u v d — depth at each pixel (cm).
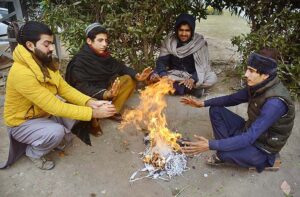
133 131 332
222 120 282
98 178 266
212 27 781
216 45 606
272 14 413
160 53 418
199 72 396
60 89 284
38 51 242
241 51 420
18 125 263
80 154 295
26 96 244
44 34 238
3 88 424
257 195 249
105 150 302
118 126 340
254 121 233
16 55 242
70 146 305
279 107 223
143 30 381
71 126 288
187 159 288
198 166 280
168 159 276
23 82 238
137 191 253
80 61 325
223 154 255
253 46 399
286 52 395
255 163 258
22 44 242
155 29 390
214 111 283
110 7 366
